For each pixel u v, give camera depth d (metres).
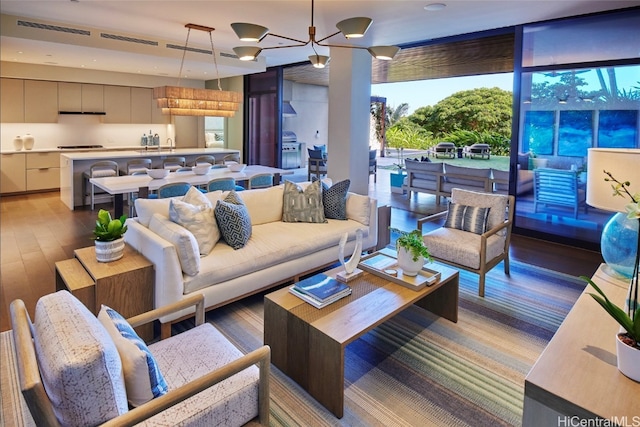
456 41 6.10
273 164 9.71
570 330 1.70
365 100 6.73
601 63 4.86
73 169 6.98
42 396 1.17
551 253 4.89
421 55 7.52
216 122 11.44
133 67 8.41
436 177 7.44
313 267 3.73
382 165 13.68
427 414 2.15
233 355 1.90
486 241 3.59
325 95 14.50
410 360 2.63
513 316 3.24
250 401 1.69
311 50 7.46
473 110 13.37
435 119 14.24
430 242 3.86
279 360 2.50
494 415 2.14
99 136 9.81
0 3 4.89
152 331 2.83
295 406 2.21
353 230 4.07
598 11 4.76
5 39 5.58
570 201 5.27
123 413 1.35
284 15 5.14
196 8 4.95
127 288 2.70
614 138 4.88
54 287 3.64
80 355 1.23
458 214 4.12
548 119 5.37
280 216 4.23
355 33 3.23
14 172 8.19
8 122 8.43
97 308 2.61
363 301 2.54
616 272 2.23
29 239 5.11
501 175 6.55
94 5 4.92
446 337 2.91
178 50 7.14
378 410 2.18
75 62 7.76
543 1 4.43
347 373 2.49
